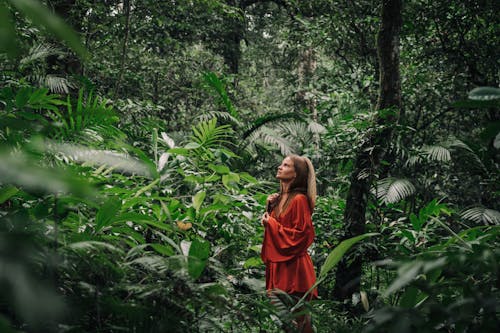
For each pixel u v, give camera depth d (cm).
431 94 854
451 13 834
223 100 858
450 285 170
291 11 1191
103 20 775
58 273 167
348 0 970
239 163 808
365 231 506
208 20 1212
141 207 347
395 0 481
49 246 171
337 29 944
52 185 77
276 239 379
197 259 197
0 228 139
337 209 566
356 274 458
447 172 798
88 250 169
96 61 865
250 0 1377
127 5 786
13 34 69
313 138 775
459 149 689
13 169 76
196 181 411
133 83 978
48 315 95
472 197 802
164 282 186
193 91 1146
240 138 829
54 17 68
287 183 398
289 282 375
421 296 195
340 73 1052
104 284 194
